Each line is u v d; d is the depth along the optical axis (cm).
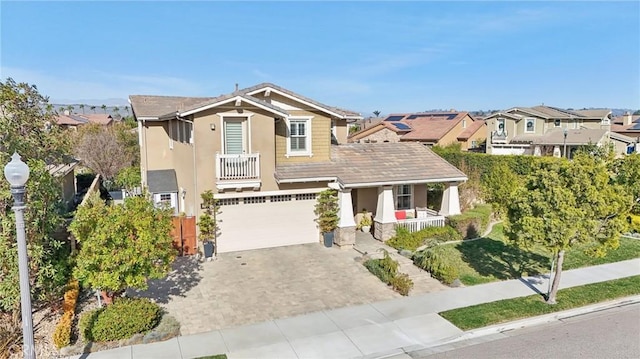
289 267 1647
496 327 1162
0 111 1144
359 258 1742
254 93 1864
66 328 1039
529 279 1520
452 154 3797
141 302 1134
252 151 1791
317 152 2023
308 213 1944
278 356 1014
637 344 1070
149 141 2514
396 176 1981
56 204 1268
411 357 1018
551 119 5062
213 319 1216
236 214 1819
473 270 1609
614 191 1220
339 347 1059
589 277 1535
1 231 1080
